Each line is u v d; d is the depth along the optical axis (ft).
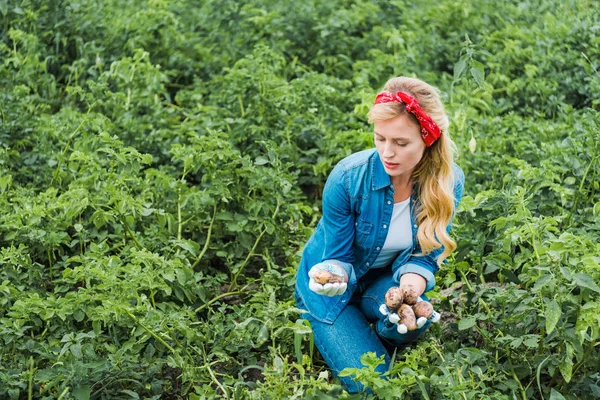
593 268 12.09
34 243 15.34
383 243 13.04
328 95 20.13
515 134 19.39
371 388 11.98
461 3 25.46
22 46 22.22
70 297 13.34
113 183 15.65
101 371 12.34
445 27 25.44
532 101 21.94
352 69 23.99
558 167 16.26
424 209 12.61
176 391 13.66
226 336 13.96
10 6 22.36
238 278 16.60
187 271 14.60
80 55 22.48
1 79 20.72
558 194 16.26
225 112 19.51
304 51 23.94
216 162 16.47
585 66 22.49
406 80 12.14
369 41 24.29
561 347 12.78
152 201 16.48
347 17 24.54
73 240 15.71
